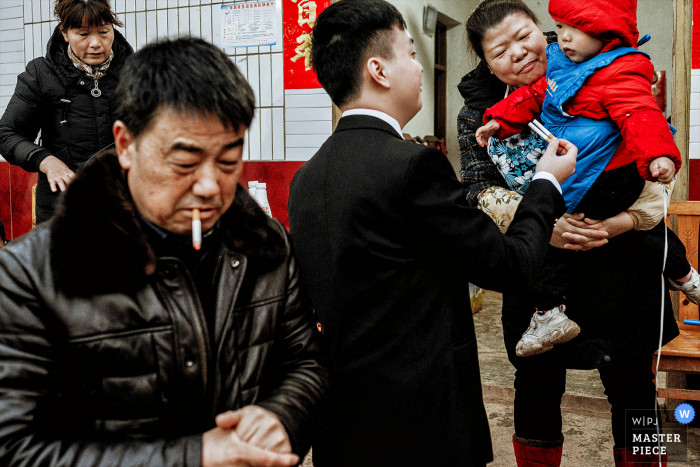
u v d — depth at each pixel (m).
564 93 1.75
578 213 1.84
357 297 1.33
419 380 1.30
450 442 1.29
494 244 1.27
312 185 1.44
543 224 1.40
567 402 3.31
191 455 0.89
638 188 1.82
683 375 2.98
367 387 1.33
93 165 0.97
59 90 2.74
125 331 0.95
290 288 1.17
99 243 0.92
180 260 1.00
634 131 1.62
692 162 2.96
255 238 1.10
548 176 1.49
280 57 3.73
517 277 1.31
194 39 0.96
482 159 2.14
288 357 1.18
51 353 0.92
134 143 0.92
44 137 2.88
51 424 0.92
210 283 1.07
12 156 2.72
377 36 1.37
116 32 2.85
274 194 3.87
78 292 0.92
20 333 0.90
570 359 1.98
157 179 0.91
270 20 3.72
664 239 1.95
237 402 1.06
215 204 0.95
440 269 1.35
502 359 4.07
